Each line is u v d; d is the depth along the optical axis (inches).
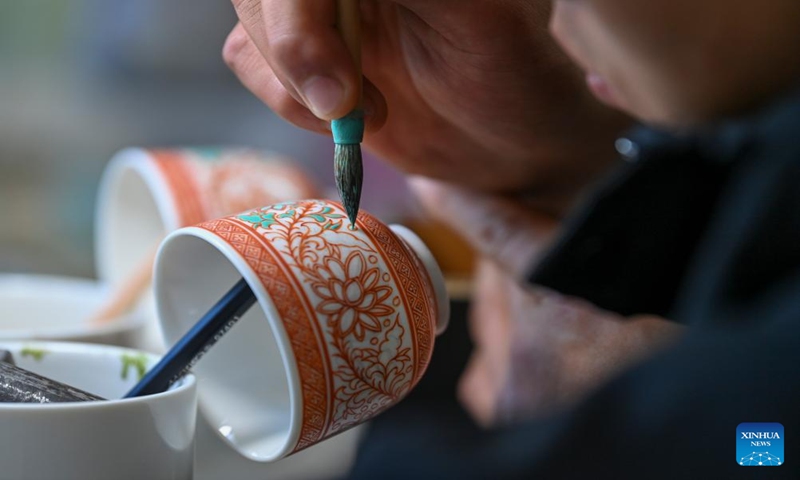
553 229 21.8
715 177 18.2
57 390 13.9
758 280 12.1
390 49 17.0
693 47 12.1
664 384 11.2
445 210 22.8
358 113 13.6
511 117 18.3
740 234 12.3
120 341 17.9
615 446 11.2
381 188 32.3
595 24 12.9
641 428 11.1
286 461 18.4
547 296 22.0
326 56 13.3
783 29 11.9
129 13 48.3
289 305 13.4
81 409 13.1
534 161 20.4
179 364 14.4
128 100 49.1
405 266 14.3
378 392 14.0
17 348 15.3
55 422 13.1
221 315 14.4
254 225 13.9
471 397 23.7
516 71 16.8
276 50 13.5
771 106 12.5
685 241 18.5
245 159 21.8
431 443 12.7
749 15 11.8
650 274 18.6
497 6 15.7
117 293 20.0
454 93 17.5
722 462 10.8
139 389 14.3
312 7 13.4
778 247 12.1
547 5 15.7
